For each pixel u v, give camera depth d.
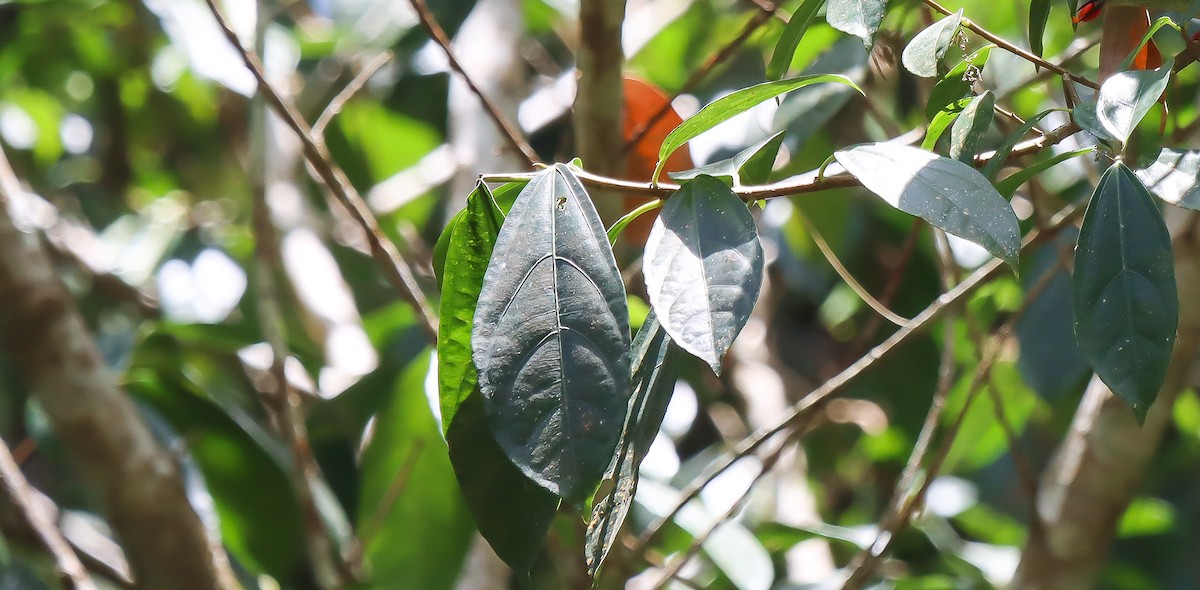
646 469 2.39
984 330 2.47
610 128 1.62
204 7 2.27
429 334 1.72
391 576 2.05
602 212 1.63
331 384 2.54
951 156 1.43
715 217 1.37
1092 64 1.97
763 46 2.13
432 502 2.08
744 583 2.11
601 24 1.59
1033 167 1.44
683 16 2.70
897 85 2.05
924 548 2.65
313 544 1.88
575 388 1.35
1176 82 1.61
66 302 1.78
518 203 1.38
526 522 1.43
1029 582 2.06
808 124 1.87
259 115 1.98
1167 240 1.36
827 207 2.30
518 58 2.64
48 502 2.29
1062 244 1.90
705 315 1.34
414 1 1.69
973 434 2.64
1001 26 2.20
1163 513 2.59
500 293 1.36
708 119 1.43
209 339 2.23
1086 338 1.36
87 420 1.77
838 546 2.72
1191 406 2.76
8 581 2.01
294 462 1.88
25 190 2.63
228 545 2.10
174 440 2.09
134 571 1.81
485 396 1.35
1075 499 2.03
